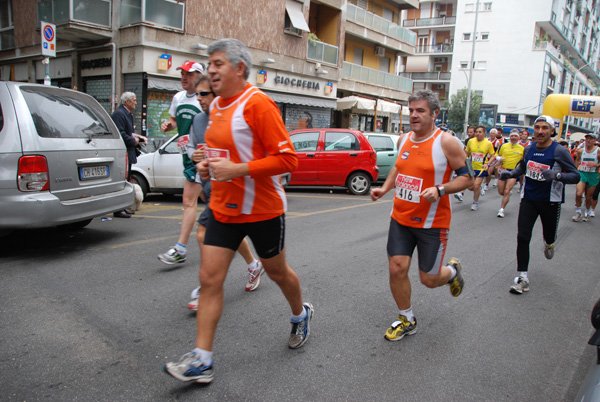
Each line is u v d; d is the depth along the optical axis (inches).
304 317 124.0
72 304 147.6
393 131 1256.2
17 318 135.7
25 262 190.9
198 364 99.5
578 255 250.2
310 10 922.1
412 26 2336.4
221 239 104.0
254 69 735.1
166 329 131.6
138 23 574.6
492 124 1620.3
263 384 105.7
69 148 197.8
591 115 761.6
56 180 191.2
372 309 154.5
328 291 170.7
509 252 245.4
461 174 122.7
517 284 179.9
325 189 522.6
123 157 236.5
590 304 171.8
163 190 364.8
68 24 566.9
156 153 361.4
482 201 477.1
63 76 695.1
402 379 110.9
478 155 401.1
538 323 150.5
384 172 546.6
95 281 169.8
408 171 128.2
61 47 684.1
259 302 155.8
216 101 106.0
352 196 460.4
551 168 179.5
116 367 110.2
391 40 1176.2
